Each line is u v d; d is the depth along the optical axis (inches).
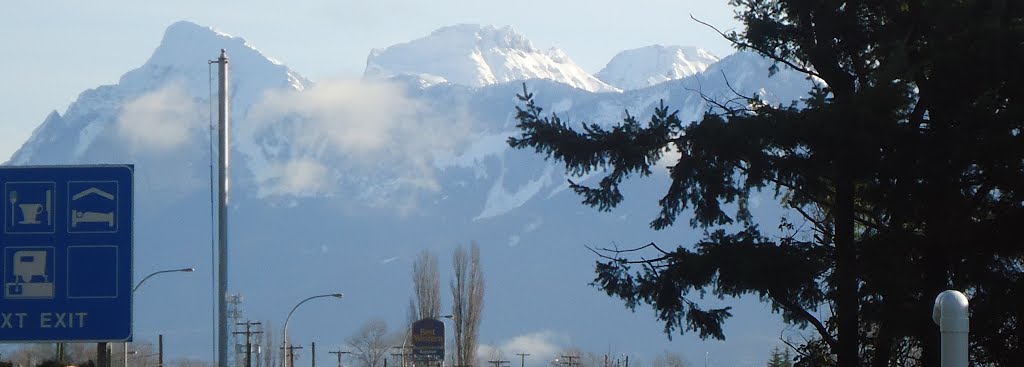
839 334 2883.9
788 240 3004.4
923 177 2751.0
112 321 2305.6
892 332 2726.4
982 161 2733.8
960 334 1462.8
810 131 2773.1
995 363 2888.8
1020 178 2667.3
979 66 2694.4
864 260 2800.2
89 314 2308.1
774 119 2896.2
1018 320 2755.9
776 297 2933.1
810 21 3048.7
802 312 2984.7
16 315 2303.2
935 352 2760.8
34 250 2309.3
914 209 2775.6
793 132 2812.5
